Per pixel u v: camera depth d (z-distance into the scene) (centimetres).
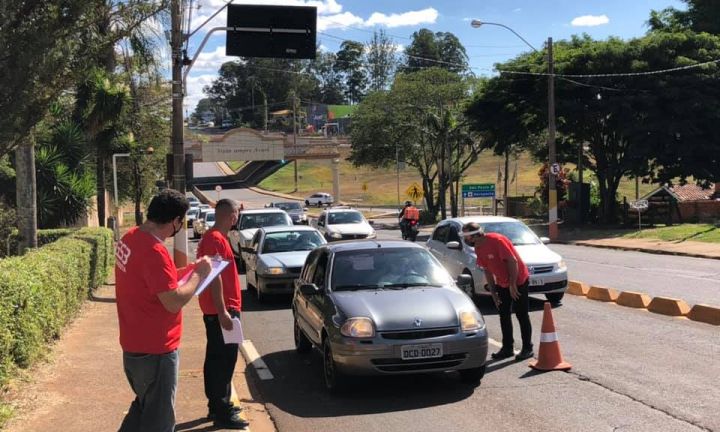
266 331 1109
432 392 715
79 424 588
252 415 656
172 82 1563
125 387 706
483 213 5459
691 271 1691
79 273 1165
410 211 2773
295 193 9019
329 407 677
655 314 1126
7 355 668
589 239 2806
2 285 669
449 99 4984
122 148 3241
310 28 1516
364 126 5319
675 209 3544
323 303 769
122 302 417
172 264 418
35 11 788
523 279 853
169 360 420
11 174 2217
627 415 618
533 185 7838
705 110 3044
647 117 3084
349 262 817
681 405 641
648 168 3381
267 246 1505
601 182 3594
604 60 3219
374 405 679
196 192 9075
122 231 4219
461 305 730
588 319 1091
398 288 780
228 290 613
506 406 657
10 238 1716
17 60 771
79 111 2253
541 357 794
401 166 5253
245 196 8625
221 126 16875
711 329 989
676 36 3167
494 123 3659
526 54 3628
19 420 597
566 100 3253
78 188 2367
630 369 777
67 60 820
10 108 795
